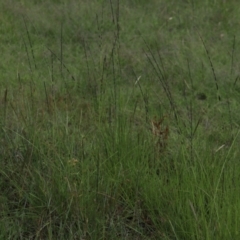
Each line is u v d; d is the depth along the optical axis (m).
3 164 8.84
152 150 8.95
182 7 18.23
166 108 11.20
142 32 16.23
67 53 14.80
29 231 7.99
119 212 8.09
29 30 16.16
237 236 7.11
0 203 8.27
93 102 10.34
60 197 8.16
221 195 7.70
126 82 13.23
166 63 14.02
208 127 10.86
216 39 15.70
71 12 16.94
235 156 8.80
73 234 7.66
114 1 18.05
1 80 12.88
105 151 8.90
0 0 17.36
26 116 9.85
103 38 15.52
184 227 7.66
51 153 8.86
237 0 18.47
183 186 8.02
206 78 13.40
